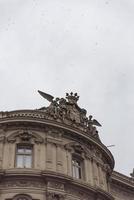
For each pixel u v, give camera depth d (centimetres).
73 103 5638
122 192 6112
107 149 5541
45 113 5144
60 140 4966
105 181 5341
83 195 4731
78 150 5088
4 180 4456
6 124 4897
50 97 5494
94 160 5231
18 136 4838
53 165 4719
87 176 4981
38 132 4922
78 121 5516
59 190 4506
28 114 5081
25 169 4509
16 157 4731
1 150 4719
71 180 4641
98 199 4859
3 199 4347
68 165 4850
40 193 4438
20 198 4359
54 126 4988
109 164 5709
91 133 5488
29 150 4819
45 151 4806
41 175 4506
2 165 4606
